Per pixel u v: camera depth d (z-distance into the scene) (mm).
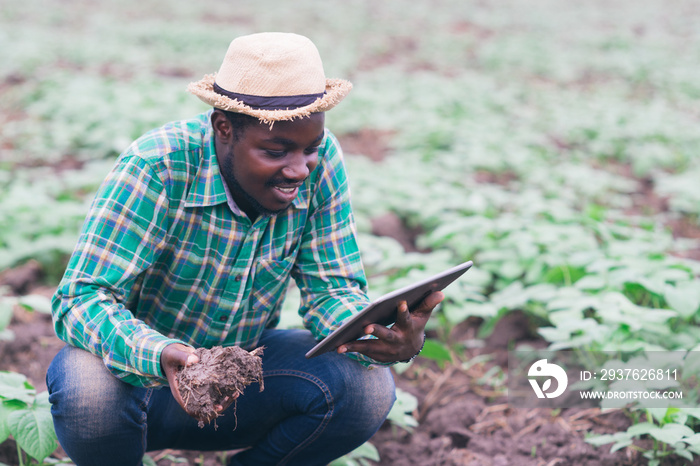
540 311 3594
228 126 1792
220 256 1945
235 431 2193
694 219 5465
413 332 1896
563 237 4059
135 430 1979
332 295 2105
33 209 4551
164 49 11875
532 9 19281
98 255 1855
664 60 12070
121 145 6258
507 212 5188
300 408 2096
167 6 17297
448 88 9180
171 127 1906
